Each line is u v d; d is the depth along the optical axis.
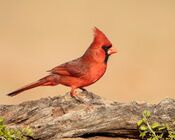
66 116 8.43
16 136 8.34
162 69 18.69
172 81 17.64
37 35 22.06
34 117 8.51
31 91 15.93
